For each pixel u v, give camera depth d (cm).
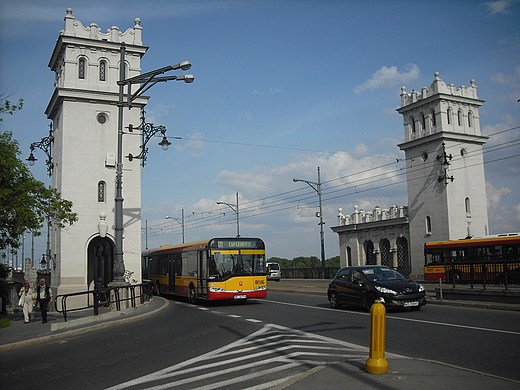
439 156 4422
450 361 824
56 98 2641
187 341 1149
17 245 1838
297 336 1162
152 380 767
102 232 2573
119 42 2727
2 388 763
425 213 4509
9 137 1772
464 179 4475
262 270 2164
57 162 2734
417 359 807
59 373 859
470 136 4522
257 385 712
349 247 5406
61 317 1895
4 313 2194
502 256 3200
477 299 1738
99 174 2622
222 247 2133
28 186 1728
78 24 2644
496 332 1103
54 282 2648
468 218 4425
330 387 639
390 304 1534
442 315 1449
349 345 1021
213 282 2089
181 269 2519
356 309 1750
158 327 1452
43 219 1797
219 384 727
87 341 1245
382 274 1683
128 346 1121
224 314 1764
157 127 2375
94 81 2661
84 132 2616
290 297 2498
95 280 2627
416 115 4731
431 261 3606
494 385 632
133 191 2684
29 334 1368
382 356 718
